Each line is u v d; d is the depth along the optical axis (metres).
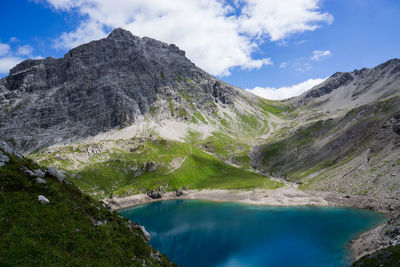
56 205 19.98
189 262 72.69
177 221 116.56
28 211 17.72
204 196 175.50
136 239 24.03
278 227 99.12
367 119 198.38
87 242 18.69
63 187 23.41
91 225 20.94
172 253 79.25
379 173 126.44
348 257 67.06
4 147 23.62
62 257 15.96
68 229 18.50
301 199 140.75
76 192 24.52
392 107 192.12
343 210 114.62
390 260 41.03
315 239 82.75
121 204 162.12
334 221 100.25
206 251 79.62
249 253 76.25
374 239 68.44
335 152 194.62
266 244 82.12
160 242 89.19
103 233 20.86
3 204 17.11
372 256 46.53
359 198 120.88
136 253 22.14
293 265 66.75
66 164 199.25
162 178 195.38
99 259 17.97
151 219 122.88
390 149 136.62
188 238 92.25
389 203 105.06
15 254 14.38
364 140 171.00
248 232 95.44
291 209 127.06
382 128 163.88
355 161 153.25
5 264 13.62
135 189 180.88
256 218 114.75
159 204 161.62
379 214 101.38
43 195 20.31
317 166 187.25
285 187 168.00
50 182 22.28
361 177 134.25
